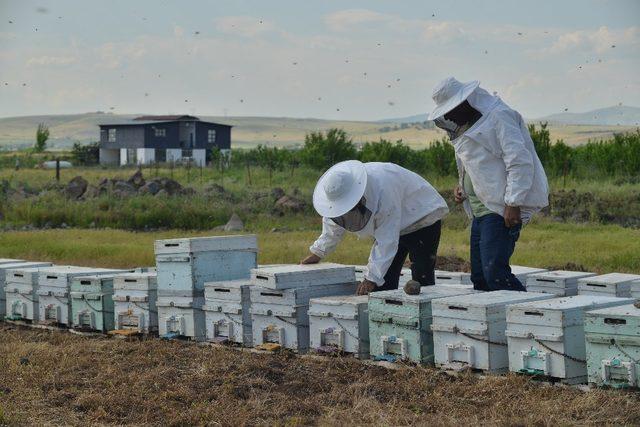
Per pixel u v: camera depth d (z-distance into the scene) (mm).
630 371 6332
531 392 6617
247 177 41969
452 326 7301
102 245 19359
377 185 8594
